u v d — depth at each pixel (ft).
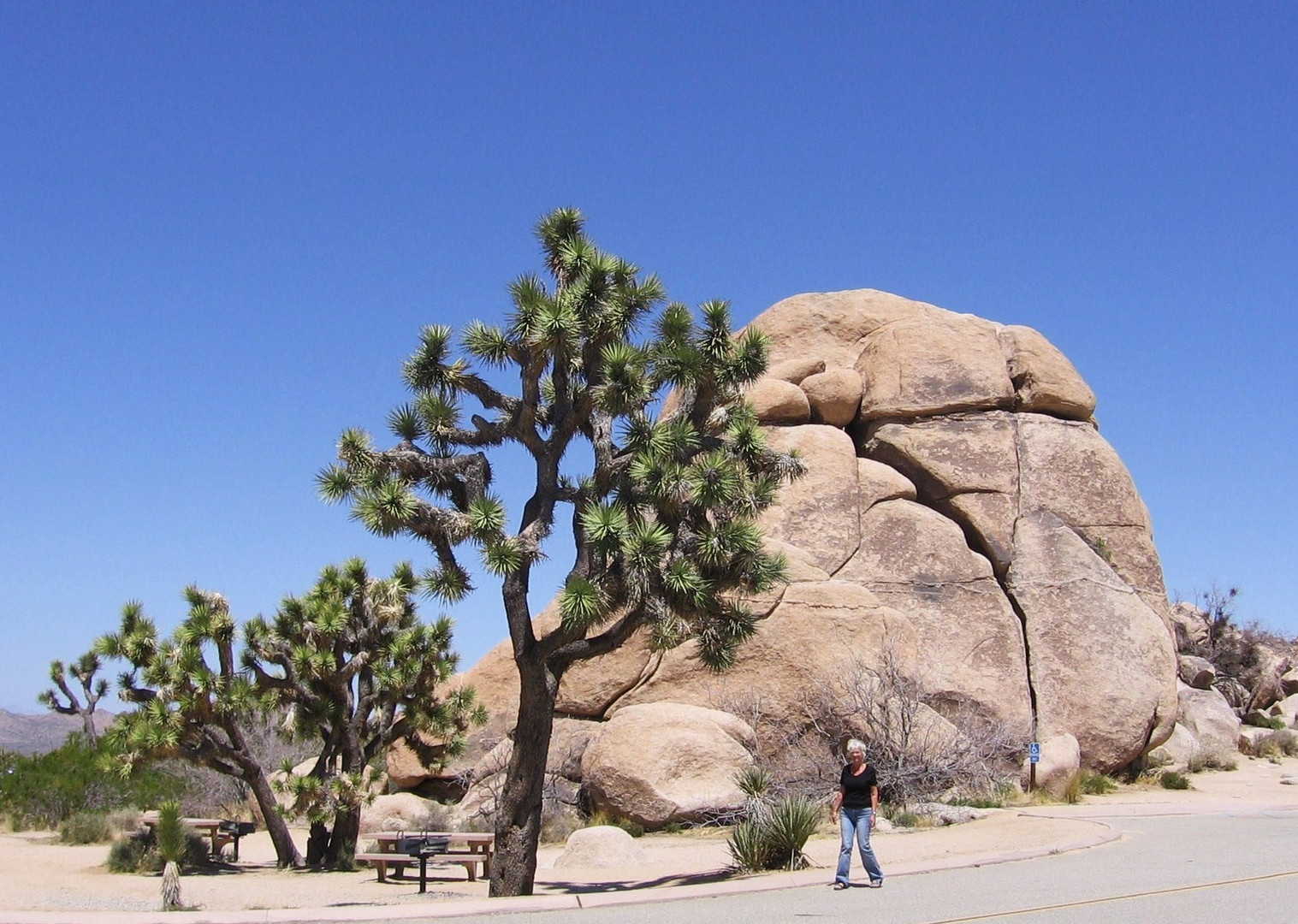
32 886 52.16
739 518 48.24
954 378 103.50
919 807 69.00
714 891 39.78
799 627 82.17
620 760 71.10
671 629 46.09
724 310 49.75
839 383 103.76
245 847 74.08
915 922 31.91
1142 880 38.60
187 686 58.03
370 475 46.55
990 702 87.40
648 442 46.88
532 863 46.52
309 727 63.21
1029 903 34.40
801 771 77.77
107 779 86.48
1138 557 99.96
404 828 74.38
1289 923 30.35
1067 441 102.63
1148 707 90.99
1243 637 166.20
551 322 46.32
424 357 49.83
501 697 88.53
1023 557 96.73
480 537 45.70
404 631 64.34
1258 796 81.92
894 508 96.84
